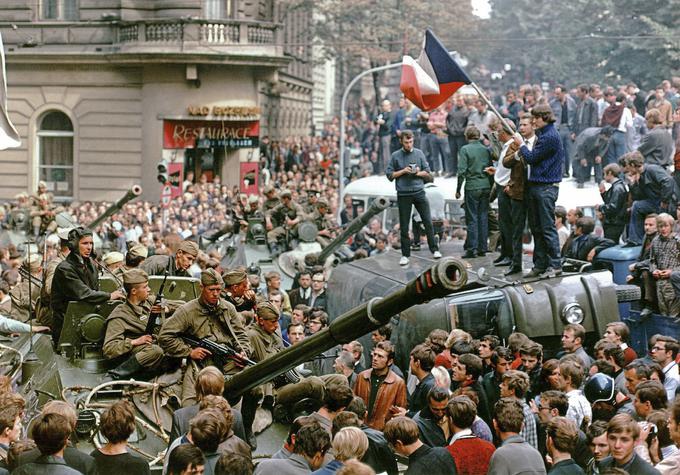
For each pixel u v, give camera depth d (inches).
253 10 2118.6
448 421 444.1
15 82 2031.3
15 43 2021.4
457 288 356.5
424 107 689.6
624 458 401.7
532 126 650.2
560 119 1109.1
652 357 552.4
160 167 1327.5
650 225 719.7
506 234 690.8
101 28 1996.8
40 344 564.7
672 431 407.5
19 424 415.8
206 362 498.6
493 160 745.0
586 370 573.9
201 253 788.6
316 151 2092.8
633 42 1712.6
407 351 639.1
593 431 430.6
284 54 2319.1
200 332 493.0
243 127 1988.2
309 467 394.9
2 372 554.9
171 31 1936.5
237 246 1032.8
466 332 600.7
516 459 406.6
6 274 823.7
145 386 491.5
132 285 512.1
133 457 395.9
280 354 419.2
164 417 486.3
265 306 519.2
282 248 1000.2
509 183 658.2
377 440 432.8
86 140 2016.5
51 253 928.3
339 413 417.1
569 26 1834.4
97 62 1969.7
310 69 2979.8
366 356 701.9
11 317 693.9
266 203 1042.1
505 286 638.5
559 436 402.6
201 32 1932.8
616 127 1019.9
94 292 529.3
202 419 380.2
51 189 2058.3
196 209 1579.7
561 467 401.7
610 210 804.0
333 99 3668.8
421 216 765.9
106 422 392.5
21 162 2047.2
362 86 3659.0
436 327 626.8
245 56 1925.4
